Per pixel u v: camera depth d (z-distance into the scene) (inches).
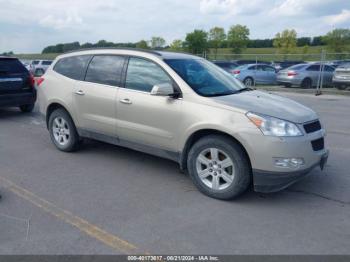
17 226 146.9
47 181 197.3
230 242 136.9
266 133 159.6
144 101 196.9
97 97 220.4
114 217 155.7
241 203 171.5
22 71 396.5
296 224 151.4
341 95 686.5
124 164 226.8
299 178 166.9
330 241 138.1
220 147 170.7
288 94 706.2
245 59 1047.6
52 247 132.2
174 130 186.7
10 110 441.7
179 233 143.0
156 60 198.7
